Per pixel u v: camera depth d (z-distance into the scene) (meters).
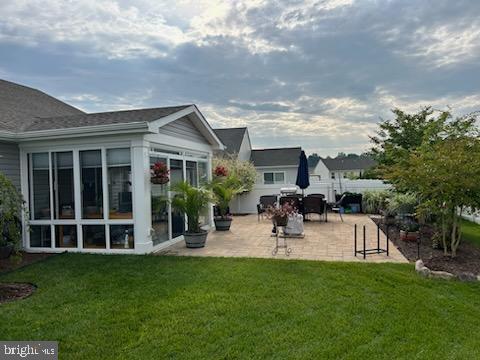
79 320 3.91
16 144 7.87
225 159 17.02
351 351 3.21
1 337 3.56
